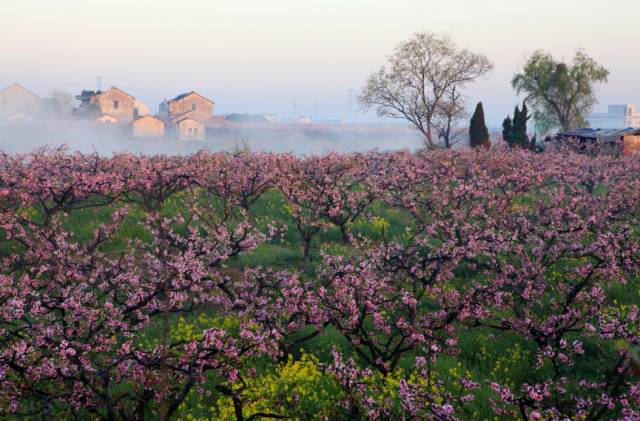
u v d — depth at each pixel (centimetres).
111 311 1198
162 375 902
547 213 2233
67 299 1198
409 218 2731
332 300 1323
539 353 1377
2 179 2606
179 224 2556
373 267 1488
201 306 1709
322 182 2772
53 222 2256
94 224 2598
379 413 934
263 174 2964
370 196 2609
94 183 2552
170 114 12350
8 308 1088
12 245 2255
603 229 2094
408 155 4662
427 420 886
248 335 1091
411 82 7712
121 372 1027
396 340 1452
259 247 2353
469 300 1364
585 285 1527
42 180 2589
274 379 1230
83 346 1014
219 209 2933
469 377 1247
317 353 1437
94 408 988
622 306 1562
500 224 1998
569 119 9081
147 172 2788
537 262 1638
